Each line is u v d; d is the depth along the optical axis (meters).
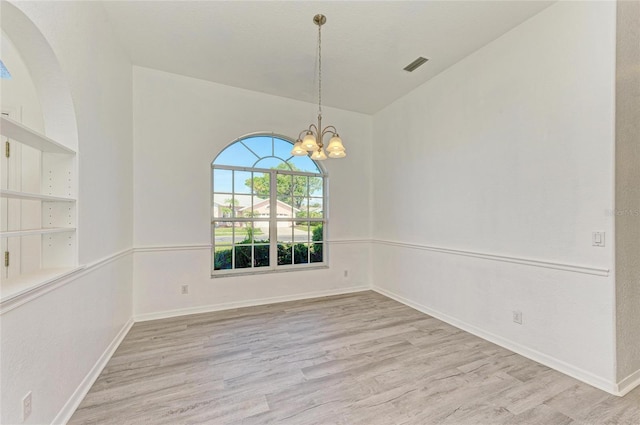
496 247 2.57
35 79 1.57
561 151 2.09
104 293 2.18
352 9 2.24
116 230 2.50
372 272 4.48
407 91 3.69
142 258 3.11
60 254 1.70
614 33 1.82
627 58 1.88
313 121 4.08
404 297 3.77
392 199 4.03
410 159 3.69
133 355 2.31
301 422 1.58
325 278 4.15
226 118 3.56
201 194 3.42
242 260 3.78
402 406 1.71
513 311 2.42
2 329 1.12
